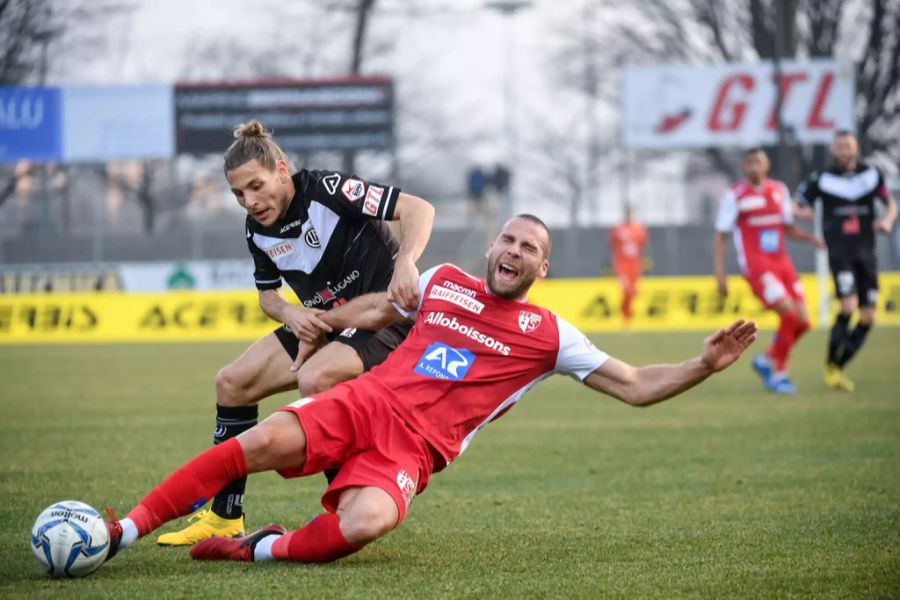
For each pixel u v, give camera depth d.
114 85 70.06
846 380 30.02
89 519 10.05
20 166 88.44
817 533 12.27
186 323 53.88
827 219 27.48
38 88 69.94
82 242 70.69
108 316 54.19
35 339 53.88
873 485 15.40
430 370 11.01
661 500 14.62
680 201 107.38
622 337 46.41
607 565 10.73
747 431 21.23
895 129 88.81
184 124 70.12
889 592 9.70
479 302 11.26
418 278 11.50
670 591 9.70
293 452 10.52
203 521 12.04
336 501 10.68
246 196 11.59
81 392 29.30
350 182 11.91
